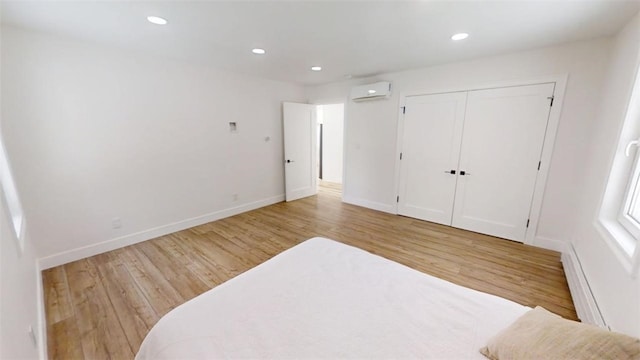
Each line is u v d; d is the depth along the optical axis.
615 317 1.40
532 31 2.28
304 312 1.17
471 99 3.28
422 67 3.58
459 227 3.66
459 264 2.69
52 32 2.32
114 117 2.84
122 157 2.95
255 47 2.73
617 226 1.79
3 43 2.16
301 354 0.96
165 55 3.04
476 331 1.06
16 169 2.29
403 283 1.39
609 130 2.09
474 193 3.46
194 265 2.66
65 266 2.59
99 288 2.25
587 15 1.94
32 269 2.06
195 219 3.75
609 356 0.76
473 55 3.00
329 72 3.92
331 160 7.23
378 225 3.80
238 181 4.27
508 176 3.16
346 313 1.17
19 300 1.36
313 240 1.95
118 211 2.99
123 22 2.10
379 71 3.84
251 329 1.06
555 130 2.79
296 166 5.13
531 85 2.86
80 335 1.74
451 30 2.27
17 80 2.25
